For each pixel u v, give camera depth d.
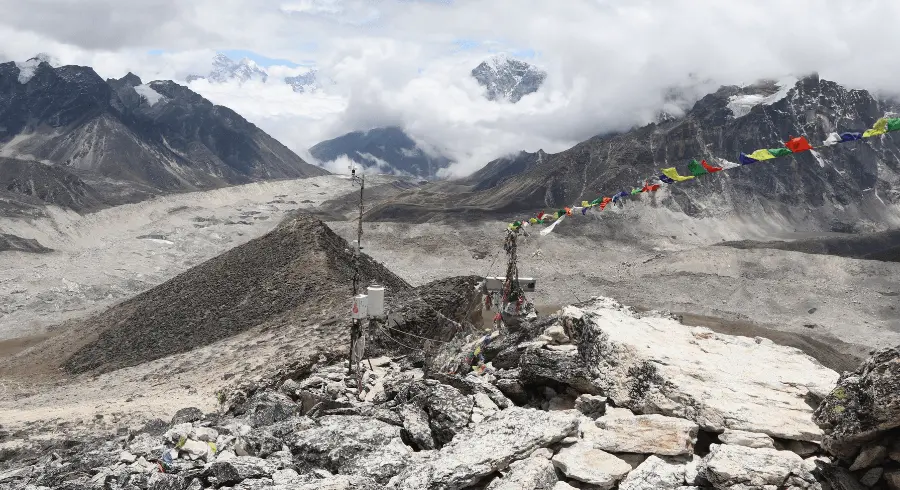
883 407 10.89
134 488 13.79
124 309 99.94
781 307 140.75
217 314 85.88
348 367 25.52
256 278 91.56
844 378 12.31
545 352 17.52
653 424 13.75
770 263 178.12
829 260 175.00
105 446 18.25
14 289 148.50
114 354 84.19
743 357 16.47
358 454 14.28
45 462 17.58
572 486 12.44
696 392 14.41
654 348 16.48
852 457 11.83
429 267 189.50
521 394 17.53
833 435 11.79
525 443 13.16
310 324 68.31
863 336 122.81
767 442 12.77
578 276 162.50
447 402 16.14
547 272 173.38
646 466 12.62
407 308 43.19
